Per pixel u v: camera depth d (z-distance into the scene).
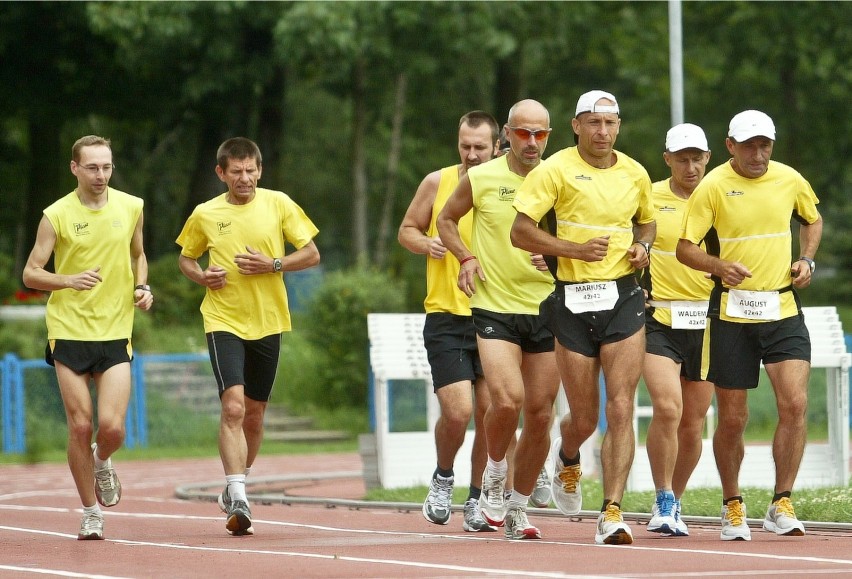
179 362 73.94
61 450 67.81
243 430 27.62
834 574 17.41
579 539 23.44
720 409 23.33
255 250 26.31
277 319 26.77
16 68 97.12
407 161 125.38
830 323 35.62
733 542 22.48
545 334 23.11
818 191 118.69
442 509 24.89
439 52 90.69
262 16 85.25
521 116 23.09
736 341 23.22
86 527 25.19
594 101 21.62
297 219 26.98
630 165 22.11
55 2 92.56
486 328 22.95
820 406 62.69
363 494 40.81
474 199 23.23
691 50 109.50
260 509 35.28
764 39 103.50
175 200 125.38
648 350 24.98
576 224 21.83
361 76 100.06
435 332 24.86
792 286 23.39
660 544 22.12
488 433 23.39
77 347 24.94
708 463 35.72
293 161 126.38
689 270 25.25
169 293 88.38
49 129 100.19
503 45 88.00
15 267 110.81
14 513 34.03
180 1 83.25
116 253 25.19
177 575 18.83
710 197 23.23
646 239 22.45
